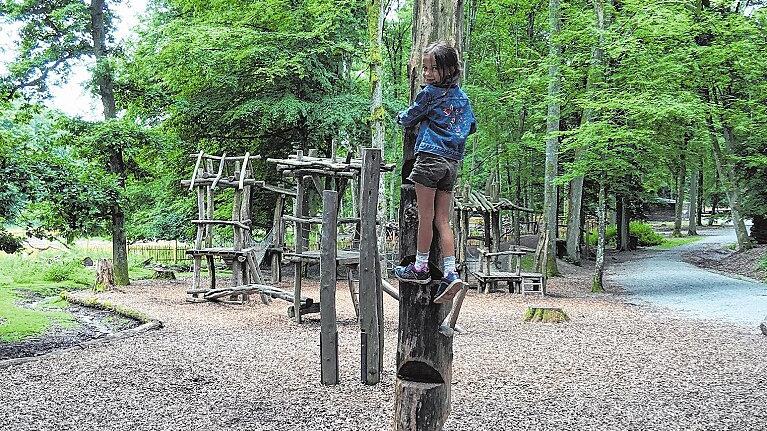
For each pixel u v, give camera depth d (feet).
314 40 68.54
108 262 56.65
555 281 66.64
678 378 25.41
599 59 56.03
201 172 52.70
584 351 30.58
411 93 13.60
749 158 72.95
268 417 20.56
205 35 62.13
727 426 19.70
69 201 36.27
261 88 68.90
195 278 50.42
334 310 24.62
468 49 84.99
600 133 52.11
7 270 69.41
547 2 83.76
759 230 89.56
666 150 56.95
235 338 34.35
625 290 58.70
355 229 50.85
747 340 33.24
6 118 32.86
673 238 131.95
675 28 49.49
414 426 12.60
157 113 69.46
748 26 53.42
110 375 25.96
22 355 31.89
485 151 98.73
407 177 12.62
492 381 24.88
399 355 12.81
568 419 20.29
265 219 77.92
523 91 64.59
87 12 57.82
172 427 19.63
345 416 20.57
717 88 63.21
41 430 19.48
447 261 12.03
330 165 39.88
